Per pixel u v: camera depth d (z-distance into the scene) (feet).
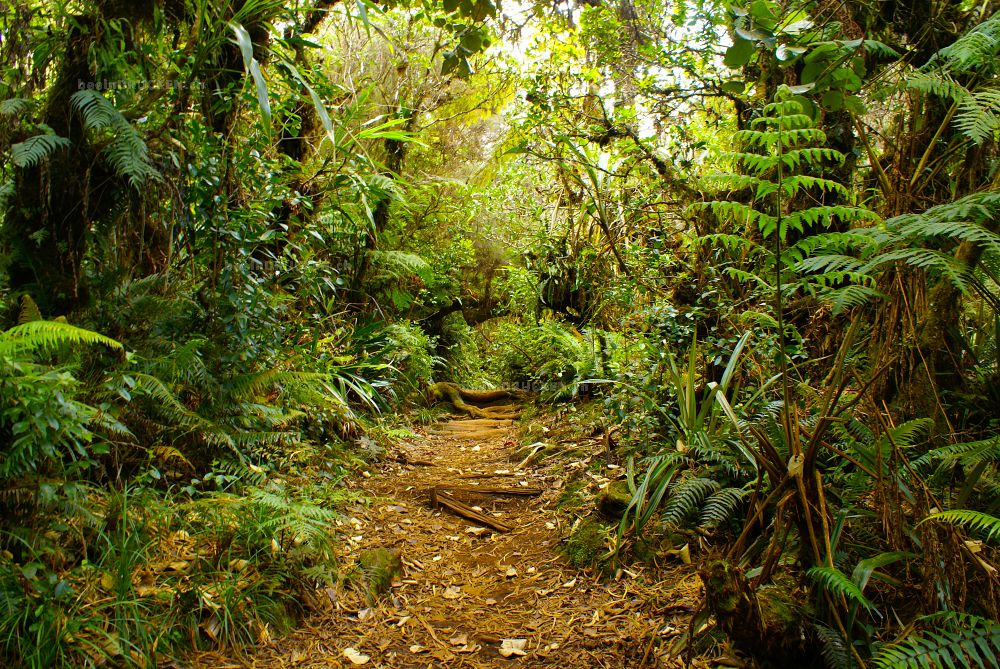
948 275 6.56
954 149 8.57
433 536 12.55
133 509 9.03
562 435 18.81
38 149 9.12
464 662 8.13
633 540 10.40
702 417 10.87
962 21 10.52
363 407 22.56
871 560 6.76
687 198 15.60
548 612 9.32
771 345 10.78
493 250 39.60
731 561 7.30
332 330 21.95
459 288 37.06
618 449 14.61
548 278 24.31
